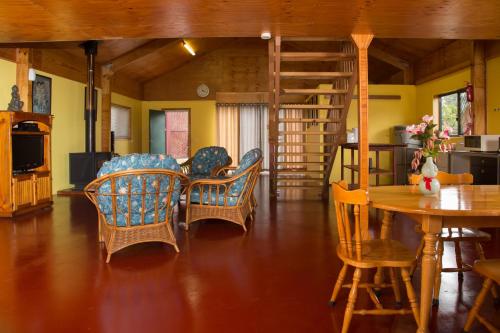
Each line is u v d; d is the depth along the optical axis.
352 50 5.99
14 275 3.01
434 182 2.44
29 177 5.64
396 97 9.27
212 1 3.03
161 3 3.07
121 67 9.23
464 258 3.35
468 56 7.19
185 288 2.75
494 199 2.26
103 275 3.02
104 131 9.22
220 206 4.60
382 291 2.67
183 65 11.98
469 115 6.94
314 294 2.64
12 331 2.13
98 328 2.16
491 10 3.25
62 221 5.02
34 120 5.76
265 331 2.13
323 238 4.16
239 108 12.15
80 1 3.03
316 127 9.80
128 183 3.35
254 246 3.85
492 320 2.26
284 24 3.62
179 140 13.60
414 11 3.26
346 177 9.21
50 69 7.42
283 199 7.07
